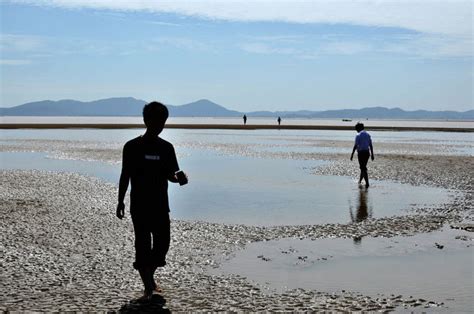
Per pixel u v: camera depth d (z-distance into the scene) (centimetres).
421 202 1786
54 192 1952
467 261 1024
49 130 8800
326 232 1291
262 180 2453
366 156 2219
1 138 6128
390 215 1528
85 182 2253
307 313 720
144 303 752
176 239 1199
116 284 846
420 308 746
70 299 766
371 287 851
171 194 1991
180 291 815
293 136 7206
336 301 775
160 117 798
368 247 1141
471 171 2812
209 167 3089
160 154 798
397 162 3325
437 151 4391
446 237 1242
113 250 1078
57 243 1138
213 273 927
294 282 877
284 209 1639
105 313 708
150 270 788
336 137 6950
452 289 841
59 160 3406
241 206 1698
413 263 1007
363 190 2116
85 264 968
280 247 1137
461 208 1658
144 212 788
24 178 2381
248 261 1015
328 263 1008
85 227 1315
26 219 1413
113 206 1645
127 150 800
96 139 5988
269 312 721
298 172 2808
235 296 793
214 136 7112
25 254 1037
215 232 1279
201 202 1789
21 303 744
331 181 2420
